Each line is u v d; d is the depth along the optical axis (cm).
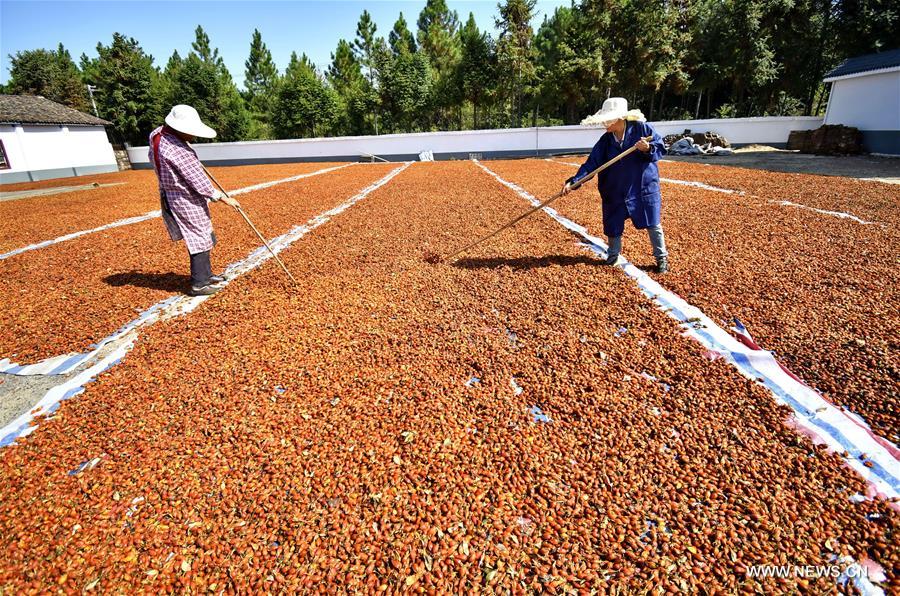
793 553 177
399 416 266
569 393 280
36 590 176
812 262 473
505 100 3031
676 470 219
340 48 3766
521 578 174
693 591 166
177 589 176
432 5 3775
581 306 398
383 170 1842
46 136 2250
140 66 3169
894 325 335
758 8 2255
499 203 904
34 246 711
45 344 382
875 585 165
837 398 266
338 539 191
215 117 3466
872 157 1602
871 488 204
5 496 224
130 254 638
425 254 573
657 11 2380
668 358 316
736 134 2216
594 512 199
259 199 1107
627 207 447
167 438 256
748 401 265
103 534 200
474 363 317
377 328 376
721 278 443
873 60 1719
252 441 251
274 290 475
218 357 341
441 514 202
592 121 425
